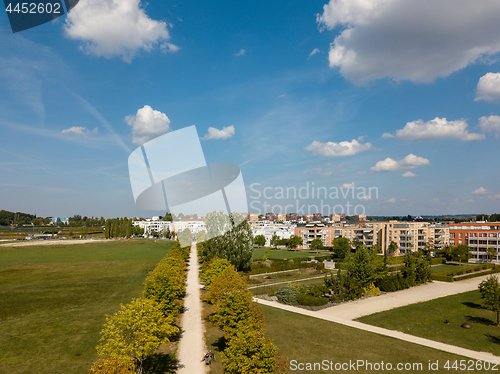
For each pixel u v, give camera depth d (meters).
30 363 27.48
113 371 20.81
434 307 49.72
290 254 126.50
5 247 121.31
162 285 39.06
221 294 40.44
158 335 26.97
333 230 147.88
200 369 27.59
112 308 44.69
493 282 43.53
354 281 57.41
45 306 45.44
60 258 96.00
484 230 112.12
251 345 22.58
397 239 126.62
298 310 47.25
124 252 114.56
